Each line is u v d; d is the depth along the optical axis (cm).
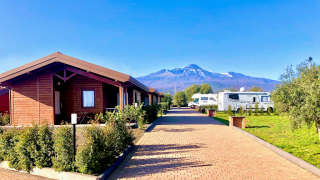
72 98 1209
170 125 1247
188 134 915
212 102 3650
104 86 1257
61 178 427
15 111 1131
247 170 458
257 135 860
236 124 1145
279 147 648
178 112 2630
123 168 478
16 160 484
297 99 523
